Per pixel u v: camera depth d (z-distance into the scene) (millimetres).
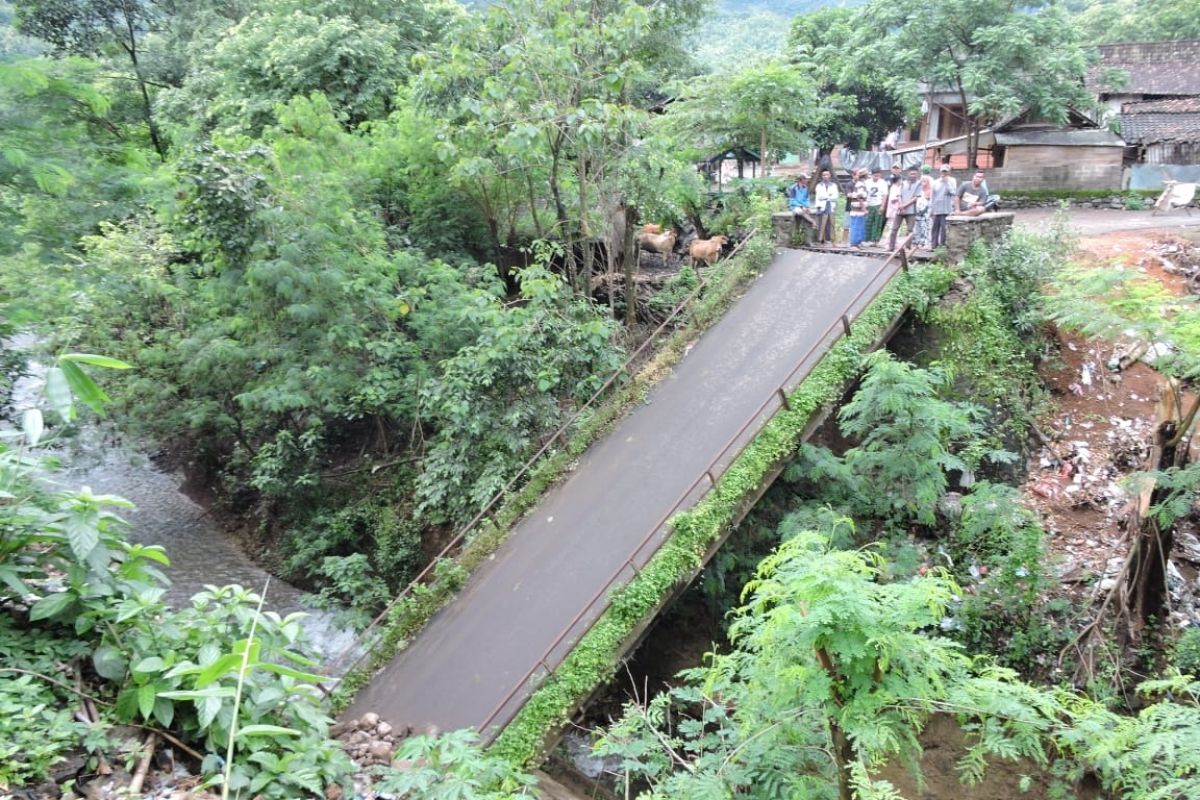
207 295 13109
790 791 4848
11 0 23172
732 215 16703
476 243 16359
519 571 9328
